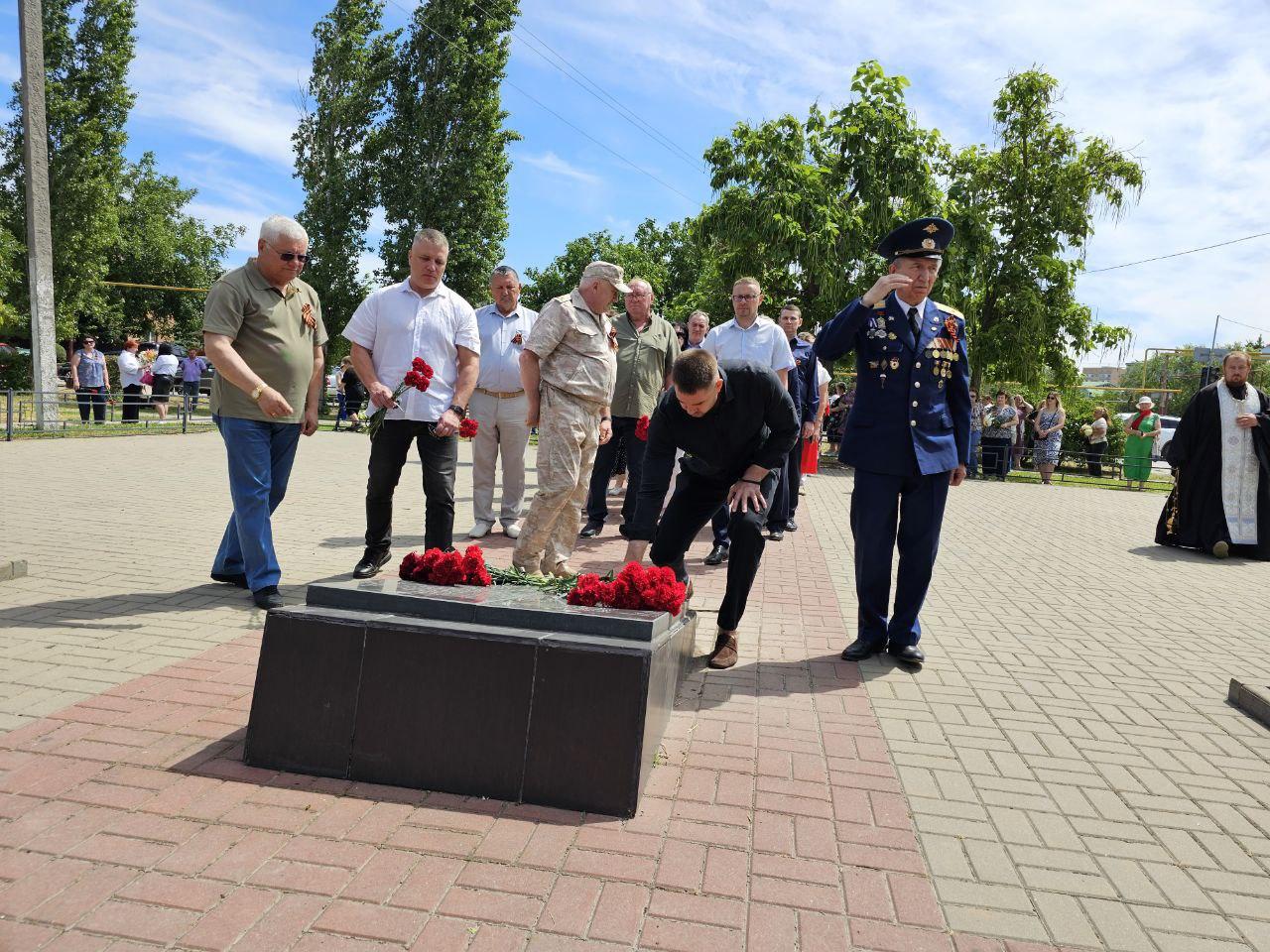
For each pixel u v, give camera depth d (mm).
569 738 2945
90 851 2543
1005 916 2508
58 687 3746
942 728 3971
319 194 34781
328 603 3250
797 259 20156
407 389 5770
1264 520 9477
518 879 2523
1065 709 4324
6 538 6789
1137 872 2791
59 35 33031
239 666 4125
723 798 3119
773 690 4363
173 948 2154
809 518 11219
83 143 33562
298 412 5457
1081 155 23234
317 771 3084
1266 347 41062
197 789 2936
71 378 30109
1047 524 12031
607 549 7742
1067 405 25781
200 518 8227
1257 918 2561
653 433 4414
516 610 3111
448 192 32906
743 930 2359
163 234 55938
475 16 33125
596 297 5566
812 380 9336
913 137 20812
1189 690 4723
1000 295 23734
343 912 2324
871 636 5027
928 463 4691
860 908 2496
